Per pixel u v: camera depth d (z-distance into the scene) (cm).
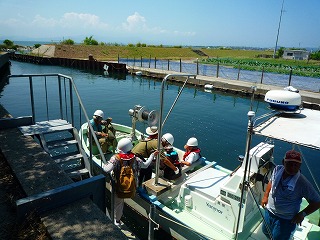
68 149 848
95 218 321
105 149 744
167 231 514
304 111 418
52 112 1505
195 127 1320
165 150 567
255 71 3766
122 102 1836
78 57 5716
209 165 614
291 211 347
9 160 449
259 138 1169
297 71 3628
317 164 920
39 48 6203
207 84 2428
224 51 10262
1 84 2444
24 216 314
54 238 288
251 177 407
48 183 386
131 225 588
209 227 466
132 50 6731
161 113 473
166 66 4166
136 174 450
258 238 448
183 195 512
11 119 591
